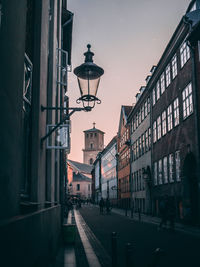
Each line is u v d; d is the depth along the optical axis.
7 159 3.75
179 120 22.97
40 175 6.84
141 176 37.28
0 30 3.46
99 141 143.00
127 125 47.84
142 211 36.66
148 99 34.00
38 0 7.34
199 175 19.00
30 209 5.08
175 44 23.50
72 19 18.42
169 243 12.09
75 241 12.89
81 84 7.19
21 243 3.83
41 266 5.56
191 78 20.48
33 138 6.64
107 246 11.59
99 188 87.81
